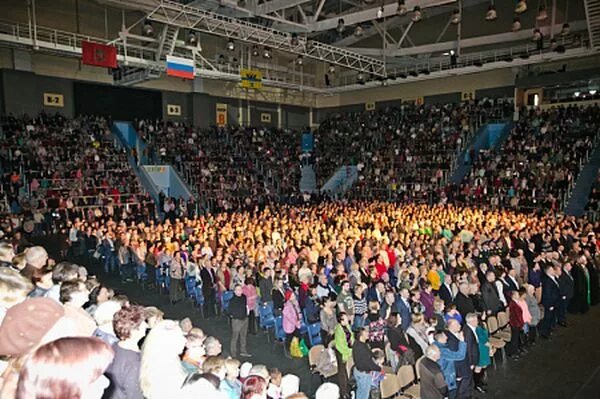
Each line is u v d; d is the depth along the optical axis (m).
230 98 33.19
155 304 10.98
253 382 3.58
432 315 7.75
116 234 13.98
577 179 20.86
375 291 8.77
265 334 9.29
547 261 9.92
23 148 20.36
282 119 36.88
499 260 10.37
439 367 5.51
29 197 18.05
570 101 25.80
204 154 27.44
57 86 24.48
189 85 30.50
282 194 28.33
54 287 4.19
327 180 31.34
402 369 6.06
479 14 26.75
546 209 19.64
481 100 29.28
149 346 2.93
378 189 27.08
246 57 30.89
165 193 25.02
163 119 29.42
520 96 27.56
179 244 12.64
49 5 22.59
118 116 27.28
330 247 12.15
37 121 22.19
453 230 15.11
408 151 28.30
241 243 12.84
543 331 9.01
